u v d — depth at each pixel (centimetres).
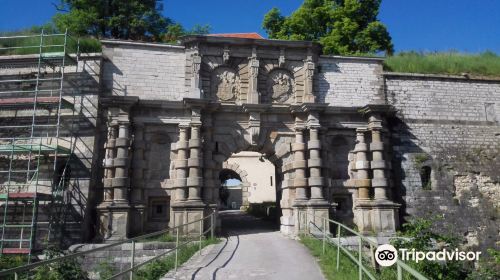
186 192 2027
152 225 2036
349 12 3656
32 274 1377
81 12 3562
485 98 2462
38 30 2811
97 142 2038
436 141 2339
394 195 2223
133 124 2058
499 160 2369
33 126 1866
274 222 2634
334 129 2223
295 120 2188
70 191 1953
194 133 2053
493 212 2273
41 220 1919
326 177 2138
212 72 2178
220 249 1648
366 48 3619
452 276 1350
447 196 2259
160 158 2108
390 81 2381
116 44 2150
